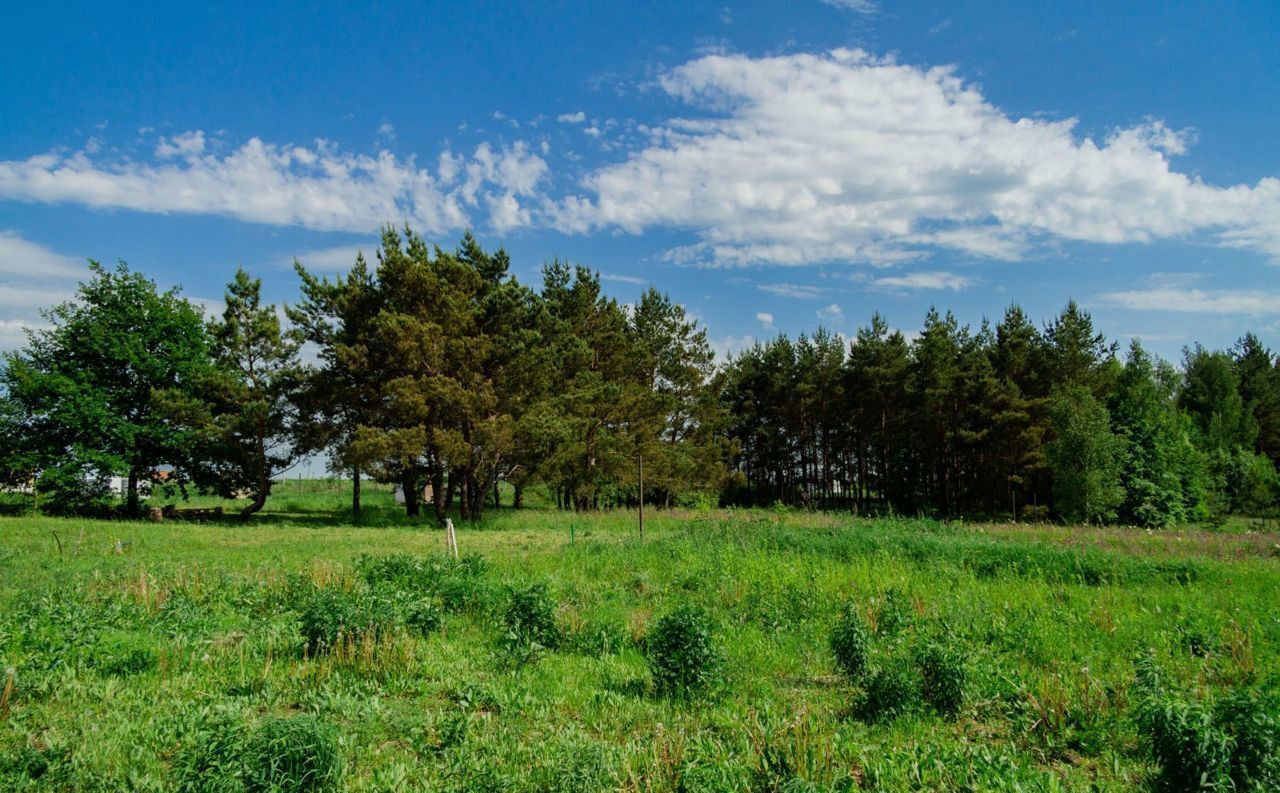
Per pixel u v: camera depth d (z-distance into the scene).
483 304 32.94
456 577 13.44
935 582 14.01
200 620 10.70
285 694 7.92
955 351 46.06
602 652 9.99
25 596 11.55
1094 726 7.07
